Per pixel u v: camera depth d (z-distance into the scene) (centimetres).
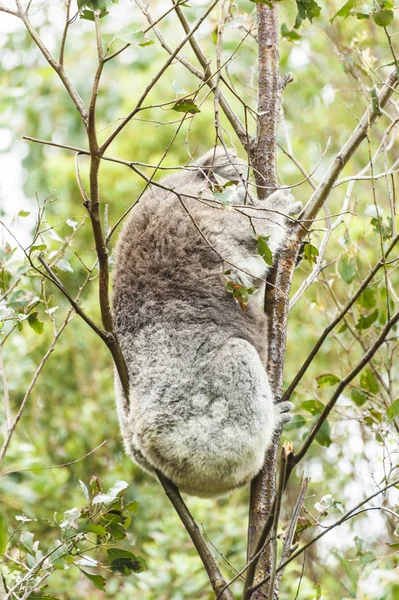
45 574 597
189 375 688
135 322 714
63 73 506
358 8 614
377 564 590
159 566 1001
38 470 572
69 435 1327
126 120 488
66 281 1406
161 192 768
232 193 536
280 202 719
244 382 670
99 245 516
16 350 1188
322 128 1597
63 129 1656
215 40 784
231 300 706
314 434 467
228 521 1105
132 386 704
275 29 720
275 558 471
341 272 850
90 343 1397
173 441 679
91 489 580
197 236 716
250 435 664
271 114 700
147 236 729
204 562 582
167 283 711
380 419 705
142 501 1252
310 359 582
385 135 684
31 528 1107
